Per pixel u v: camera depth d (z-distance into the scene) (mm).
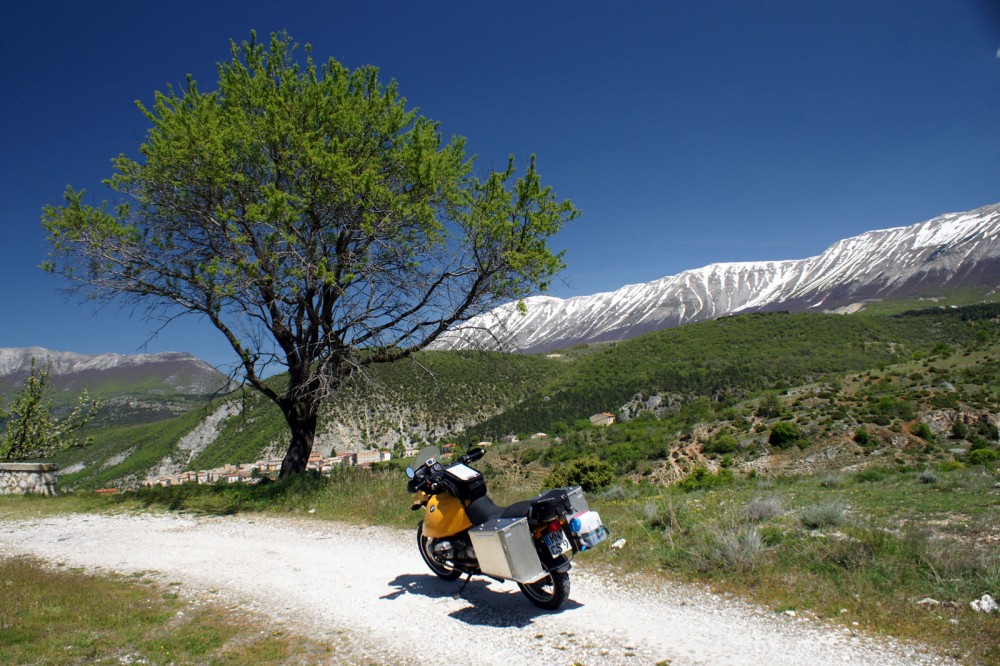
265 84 14727
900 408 46938
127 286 13648
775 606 5078
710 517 8164
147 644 4785
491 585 6332
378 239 13992
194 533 10344
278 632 5172
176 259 13797
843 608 4852
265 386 15297
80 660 4426
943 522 7160
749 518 7668
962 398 46312
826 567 5676
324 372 13984
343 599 6129
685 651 4328
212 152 12562
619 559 6871
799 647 4273
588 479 28672
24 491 15102
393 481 12695
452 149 16078
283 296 13297
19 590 6145
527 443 61719
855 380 60375
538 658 4363
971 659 3855
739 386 106438
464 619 5332
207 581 7078
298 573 7301
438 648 4660
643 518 8531
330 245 14289
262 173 13906
